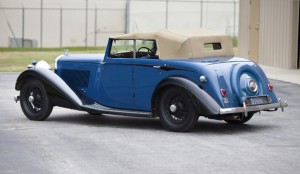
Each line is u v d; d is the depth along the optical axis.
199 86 9.83
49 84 11.15
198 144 9.08
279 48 21.81
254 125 10.86
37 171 7.46
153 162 7.92
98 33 40.00
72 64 11.40
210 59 10.38
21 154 8.44
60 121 11.35
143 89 10.43
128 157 8.21
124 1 40.22
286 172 7.39
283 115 12.06
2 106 13.31
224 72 9.94
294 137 9.66
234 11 40.22
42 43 39.34
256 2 23.38
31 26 39.06
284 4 21.42
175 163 7.86
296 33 21.17
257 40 23.36
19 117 11.80
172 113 10.10
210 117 10.13
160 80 10.20
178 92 9.96
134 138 9.58
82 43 39.97
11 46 38.59
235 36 41.28
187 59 10.36
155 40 10.42
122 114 10.58
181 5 40.78
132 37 10.63
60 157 8.23
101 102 11.02
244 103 9.85
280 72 20.42
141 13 40.34
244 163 7.85
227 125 10.88
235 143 9.15
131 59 10.55
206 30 10.98
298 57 21.36
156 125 10.91
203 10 41.22
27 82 11.42
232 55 11.04
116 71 10.76
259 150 8.65
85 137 9.66
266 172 7.39
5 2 38.44
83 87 11.27
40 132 10.13
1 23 38.41
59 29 39.59
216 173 7.35
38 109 11.45
